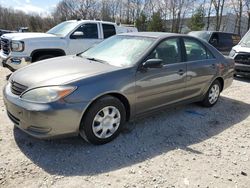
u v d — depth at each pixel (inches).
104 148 148.9
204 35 542.0
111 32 369.7
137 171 130.3
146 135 168.6
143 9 1913.1
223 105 243.4
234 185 125.4
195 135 174.7
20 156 135.9
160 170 132.4
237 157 150.6
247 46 384.5
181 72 188.5
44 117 130.0
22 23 2150.6
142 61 164.1
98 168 130.5
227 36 562.9
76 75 143.2
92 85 140.7
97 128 147.6
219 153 153.5
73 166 130.6
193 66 199.2
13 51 282.7
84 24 342.3
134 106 162.6
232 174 134.0
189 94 202.7
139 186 119.4
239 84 346.3
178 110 218.8
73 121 135.9
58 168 128.3
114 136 157.0
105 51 186.5
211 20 1626.5
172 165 137.5
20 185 115.3
